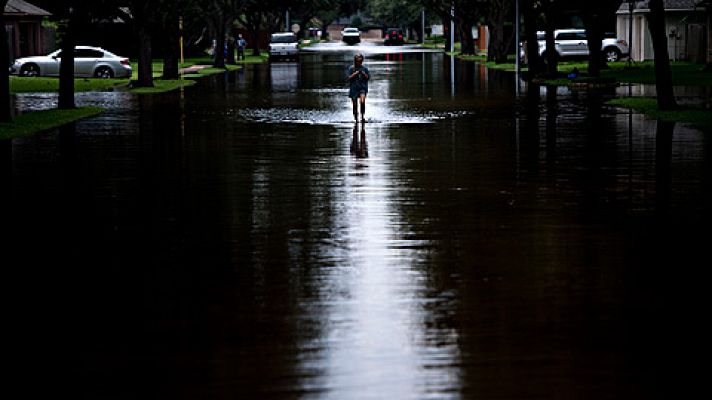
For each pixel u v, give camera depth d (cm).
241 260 2259
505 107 6669
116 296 1958
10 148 4491
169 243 2448
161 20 9338
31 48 12900
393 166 3834
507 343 1638
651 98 7112
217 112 6488
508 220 2716
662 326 1728
